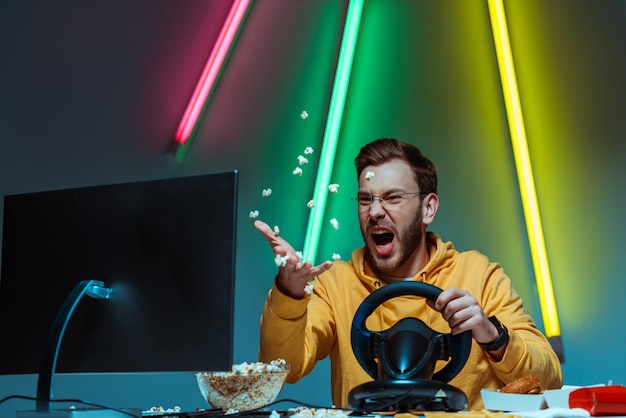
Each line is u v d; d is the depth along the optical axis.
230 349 1.12
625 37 2.68
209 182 1.16
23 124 3.07
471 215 2.73
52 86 3.08
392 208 1.91
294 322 1.55
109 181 2.98
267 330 1.57
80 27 3.11
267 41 2.98
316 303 1.94
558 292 2.62
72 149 3.03
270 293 1.57
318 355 1.90
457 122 2.79
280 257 1.43
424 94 2.83
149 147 2.98
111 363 1.19
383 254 1.92
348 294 1.96
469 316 1.43
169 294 1.16
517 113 2.69
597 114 2.67
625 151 2.62
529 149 2.72
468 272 1.97
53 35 3.12
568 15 2.75
